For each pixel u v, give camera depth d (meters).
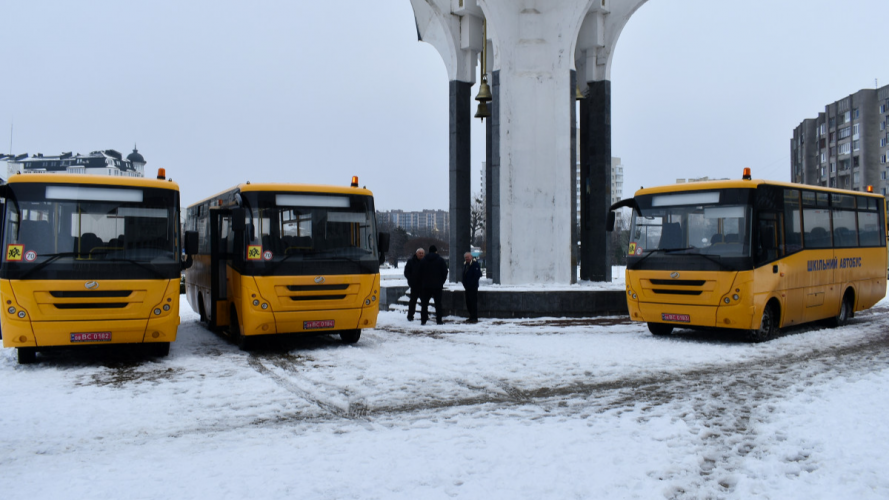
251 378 9.87
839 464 5.59
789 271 13.53
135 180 11.20
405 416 7.54
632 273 13.63
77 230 10.69
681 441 6.35
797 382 9.19
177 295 11.30
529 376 9.79
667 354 11.62
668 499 4.87
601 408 7.80
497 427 6.95
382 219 93.12
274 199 12.18
